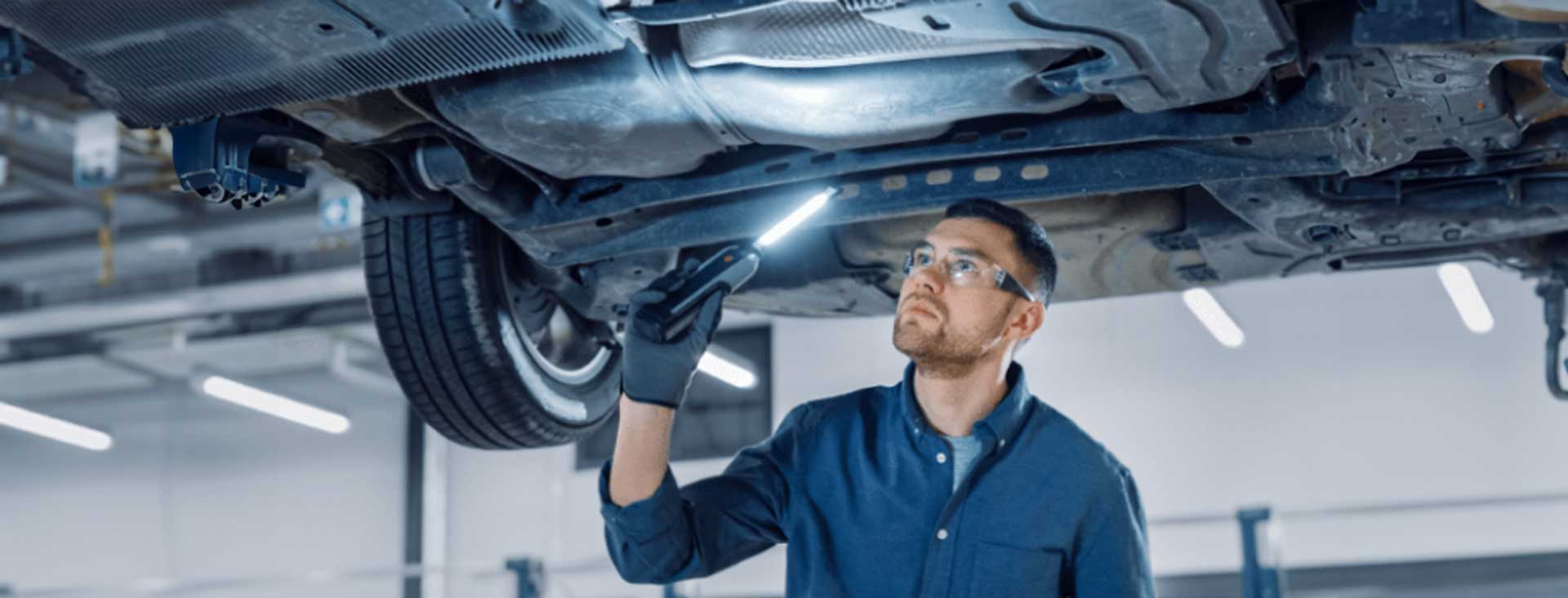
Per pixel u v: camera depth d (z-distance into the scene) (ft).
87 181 24.20
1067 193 8.63
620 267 10.42
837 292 10.46
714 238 9.38
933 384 6.48
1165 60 7.47
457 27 7.18
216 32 7.26
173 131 8.39
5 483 41.09
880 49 7.66
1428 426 30.17
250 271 29.96
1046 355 33.17
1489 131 8.22
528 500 36.78
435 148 9.20
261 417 39.91
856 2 7.03
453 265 10.26
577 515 36.19
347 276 29.14
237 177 8.46
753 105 8.21
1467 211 8.97
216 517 39.47
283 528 38.81
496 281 10.50
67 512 40.55
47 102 24.88
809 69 7.98
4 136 27.71
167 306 30.30
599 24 7.25
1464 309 18.51
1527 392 29.63
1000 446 6.46
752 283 10.43
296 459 39.24
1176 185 8.52
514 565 20.07
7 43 7.41
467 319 10.35
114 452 40.60
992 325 6.33
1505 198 8.89
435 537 36.86
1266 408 31.37
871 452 6.61
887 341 34.04
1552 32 7.08
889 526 6.47
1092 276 10.32
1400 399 30.50
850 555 6.50
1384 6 7.27
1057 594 6.45
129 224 31.86
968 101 8.03
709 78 8.05
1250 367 31.68
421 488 37.63
